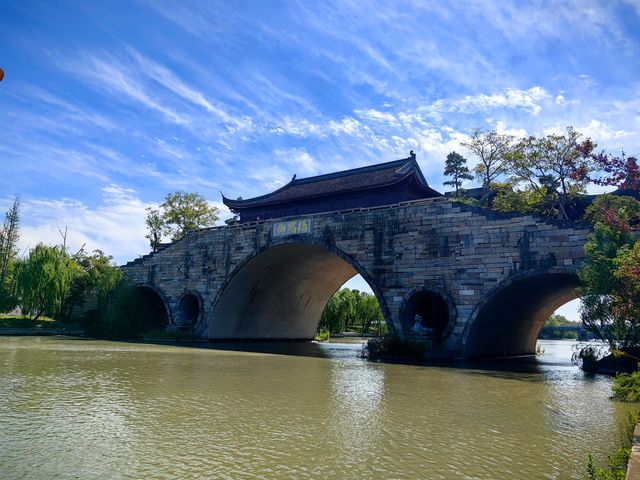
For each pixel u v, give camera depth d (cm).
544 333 11256
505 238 2841
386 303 3247
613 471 782
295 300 5166
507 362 3162
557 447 1034
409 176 3747
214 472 835
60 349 3083
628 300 1912
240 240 4269
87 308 5403
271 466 873
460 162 5675
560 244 2653
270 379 1959
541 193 3675
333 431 1129
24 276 4725
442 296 3016
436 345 3002
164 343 3953
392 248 3294
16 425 1113
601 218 2356
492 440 1084
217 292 4344
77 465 855
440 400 1568
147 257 4956
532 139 3591
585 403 1574
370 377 2097
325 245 3641
